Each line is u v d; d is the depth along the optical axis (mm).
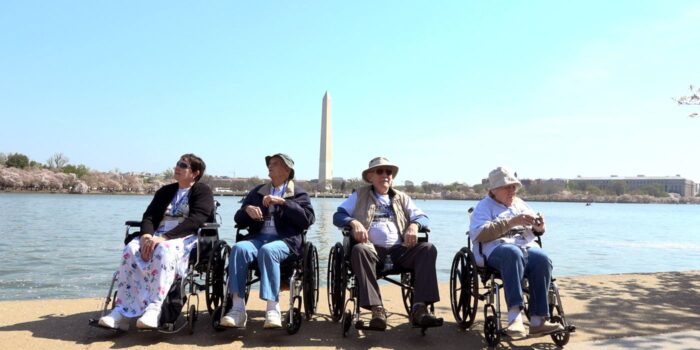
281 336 4469
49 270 11055
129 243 4492
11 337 4270
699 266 14906
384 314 4285
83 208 44750
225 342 4250
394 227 4793
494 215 4770
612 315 5328
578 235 28609
